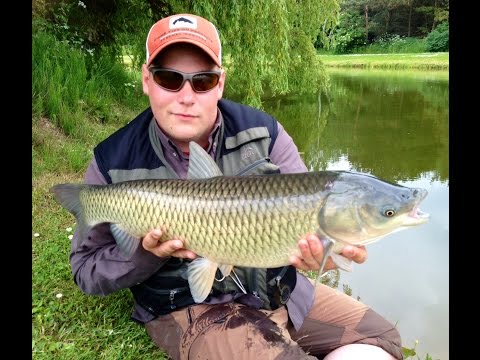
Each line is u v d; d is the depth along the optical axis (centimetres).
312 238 67
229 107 87
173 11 316
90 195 78
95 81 287
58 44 273
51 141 199
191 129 80
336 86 682
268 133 86
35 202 147
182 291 81
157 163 83
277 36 316
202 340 77
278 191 69
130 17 339
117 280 80
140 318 86
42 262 115
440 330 117
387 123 406
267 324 77
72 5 319
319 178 69
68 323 97
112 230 77
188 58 79
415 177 256
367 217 67
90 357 87
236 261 71
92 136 227
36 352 87
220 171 78
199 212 70
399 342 88
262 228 69
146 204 72
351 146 322
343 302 91
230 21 283
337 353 85
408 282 139
